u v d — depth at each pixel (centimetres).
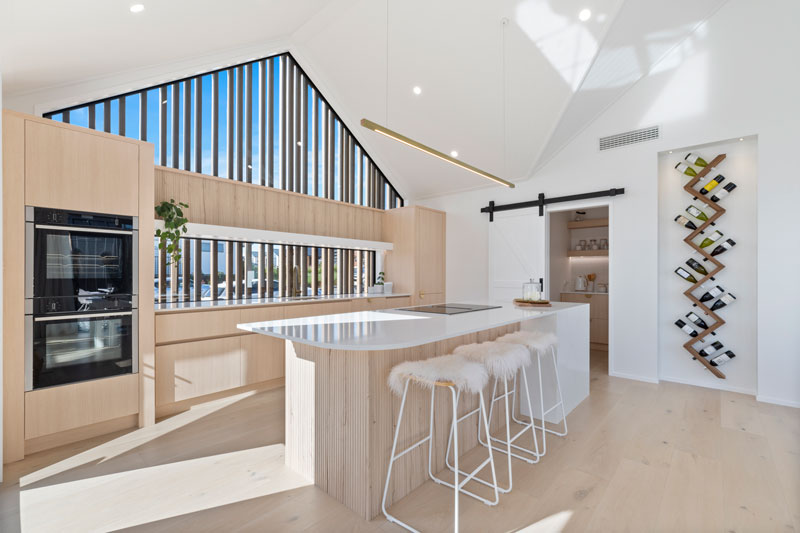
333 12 412
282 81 480
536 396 321
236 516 189
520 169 509
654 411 334
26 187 247
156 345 311
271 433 286
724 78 384
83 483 218
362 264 576
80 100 331
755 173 381
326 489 211
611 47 367
